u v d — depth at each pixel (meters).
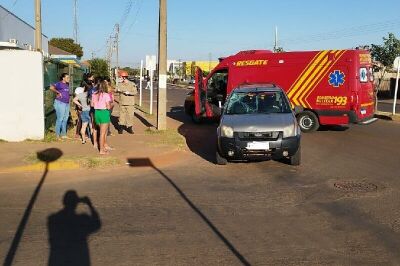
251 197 7.43
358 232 5.70
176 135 13.91
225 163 10.16
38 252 5.09
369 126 17.95
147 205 7.00
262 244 5.32
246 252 5.07
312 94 15.73
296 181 8.55
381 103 35.31
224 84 18.12
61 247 5.25
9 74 11.78
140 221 6.21
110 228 5.92
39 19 17.33
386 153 11.55
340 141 13.78
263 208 6.79
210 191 7.86
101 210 6.73
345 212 6.54
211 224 6.06
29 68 11.84
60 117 12.66
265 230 5.80
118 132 14.64
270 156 9.61
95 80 11.02
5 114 11.87
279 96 10.83
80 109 12.20
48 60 13.43
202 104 16.88
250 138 9.54
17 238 5.55
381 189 7.85
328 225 5.98
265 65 16.67
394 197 7.32
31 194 7.68
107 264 4.76
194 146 12.86
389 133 15.70
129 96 14.33
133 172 9.41
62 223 6.13
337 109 15.38
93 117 11.45
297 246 5.24
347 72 15.17
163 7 14.59
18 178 8.83
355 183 8.32
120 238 5.54
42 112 12.06
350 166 9.91
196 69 16.31
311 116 15.81
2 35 22.66
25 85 11.88
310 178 8.79
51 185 8.30
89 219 6.30
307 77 15.80
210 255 4.99
